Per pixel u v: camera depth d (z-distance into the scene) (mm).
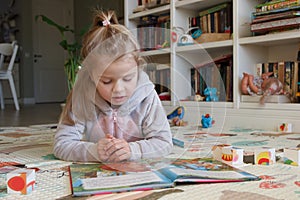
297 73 1825
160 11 2535
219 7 2275
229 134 1661
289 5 1750
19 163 1065
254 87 1916
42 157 1159
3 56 4676
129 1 2830
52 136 1752
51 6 6465
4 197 722
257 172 902
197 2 2271
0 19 6070
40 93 6410
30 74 6242
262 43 1993
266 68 1982
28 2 6137
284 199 681
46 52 6473
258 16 1907
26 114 3678
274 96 1823
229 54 2164
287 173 891
